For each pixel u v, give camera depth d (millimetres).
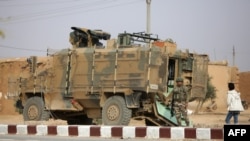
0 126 20344
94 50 22750
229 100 20297
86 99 23094
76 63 23484
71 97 23859
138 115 22000
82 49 23453
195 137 16547
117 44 21984
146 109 21375
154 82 20703
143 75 20641
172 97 21781
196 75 23125
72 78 23625
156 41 22141
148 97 21312
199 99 23953
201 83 23531
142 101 21422
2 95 48812
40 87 25234
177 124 21500
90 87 22688
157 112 21203
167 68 21281
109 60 22031
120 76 21500
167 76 21359
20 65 48625
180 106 21500
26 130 19828
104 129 18141
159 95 21266
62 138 17672
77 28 24781
